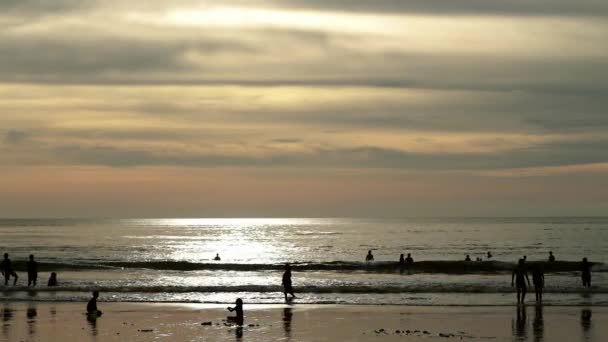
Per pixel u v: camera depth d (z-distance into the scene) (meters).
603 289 42.34
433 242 141.50
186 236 176.88
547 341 27.30
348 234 190.75
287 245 128.25
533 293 41.41
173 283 46.25
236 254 98.00
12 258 78.69
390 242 141.75
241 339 27.62
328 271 56.69
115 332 29.16
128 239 154.88
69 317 33.00
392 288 42.88
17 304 37.22
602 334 28.66
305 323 31.30
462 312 34.47
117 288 43.09
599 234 185.75
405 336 28.27
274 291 42.56
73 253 97.06
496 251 110.38
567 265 57.09
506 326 30.52
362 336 28.30
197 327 30.30
